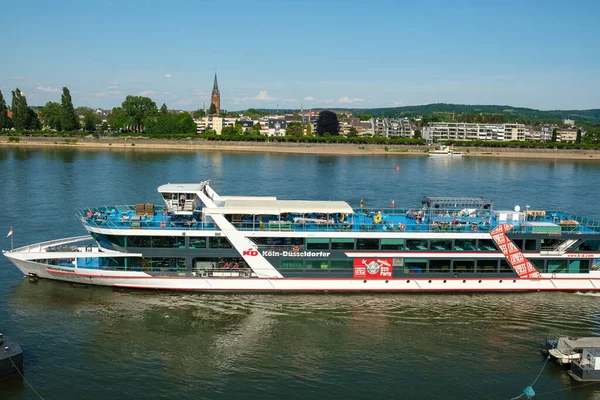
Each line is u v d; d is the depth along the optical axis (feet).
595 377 132.98
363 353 144.05
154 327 155.02
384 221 187.83
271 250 174.40
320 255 175.63
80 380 128.16
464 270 180.24
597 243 181.78
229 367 135.74
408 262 178.09
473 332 157.28
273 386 128.06
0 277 188.55
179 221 174.60
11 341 137.18
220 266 175.94
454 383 131.54
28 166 516.73
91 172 483.51
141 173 488.02
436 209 190.70
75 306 166.71
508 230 178.91
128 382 128.06
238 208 172.45
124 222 177.37
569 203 389.60
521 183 497.87
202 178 469.57
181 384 127.85
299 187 433.89
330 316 164.66
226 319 160.97
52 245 191.52
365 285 178.60
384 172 566.36
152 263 175.01
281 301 173.58
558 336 155.33
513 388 130.21
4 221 277.85
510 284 182.29
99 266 176.86
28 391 123.44
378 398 124.57
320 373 134.21
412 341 151.23
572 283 183.42
